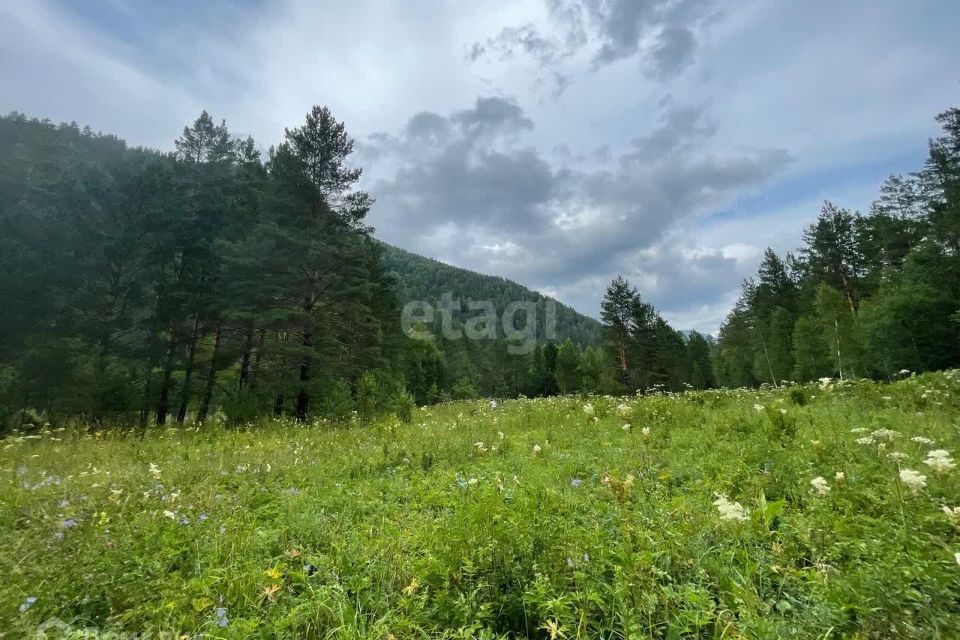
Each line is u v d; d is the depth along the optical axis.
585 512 4.20
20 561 3.45
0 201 31.17
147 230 25.41
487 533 3.27
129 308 26.33
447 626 2.78
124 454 9.61
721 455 5.80
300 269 20.17
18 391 22.19
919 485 3.25
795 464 4.91
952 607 2.36
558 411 11.93
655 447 6.82
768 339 48.72
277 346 18.62
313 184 20.67
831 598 2.53
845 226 46.09
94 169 31.69
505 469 6.45
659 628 2.55
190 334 24.72
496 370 78.94
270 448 9.48
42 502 5.33
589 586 2.83
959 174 31.20
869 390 9.86
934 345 29.58
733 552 3.08
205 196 28.58
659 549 3.15
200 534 4.24
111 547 3.86
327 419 14.52
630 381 44.28
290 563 3.70
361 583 3.15
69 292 25.02
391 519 4.65
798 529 3.34
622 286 46.22
